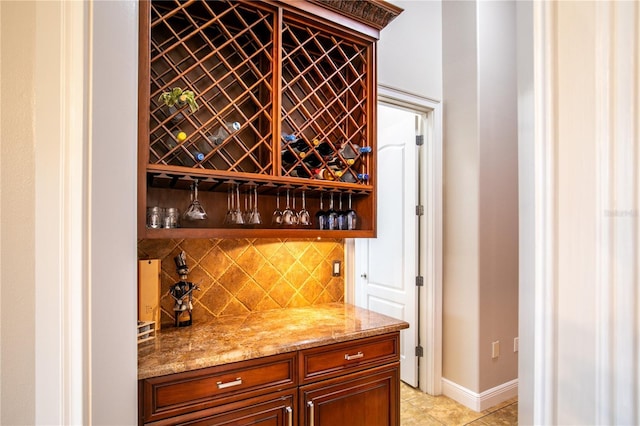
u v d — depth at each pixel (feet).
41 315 2.63
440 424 7.50
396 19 8.25
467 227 8.31
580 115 1.60
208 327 5.52
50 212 2.63
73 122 2.64
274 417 4.65
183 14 5.32
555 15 1.70
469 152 8.32
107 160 2.87
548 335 1.70
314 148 6.02
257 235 5.40
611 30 1.50
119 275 2.96
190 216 5.17
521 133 1.99
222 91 5.37
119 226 2.97
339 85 6.88
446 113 8.89
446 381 8.70
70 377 2.61
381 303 9.98
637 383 1.41
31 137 2.73
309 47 6.61
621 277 1.46
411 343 9.06
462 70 8.53
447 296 8.75
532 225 1.88
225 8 5.50
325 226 6.30
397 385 5.74
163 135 5.02
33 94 2.73
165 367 4.02
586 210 1.57
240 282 6.33
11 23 2.72
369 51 6.54
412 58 8.46
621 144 1.46
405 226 9.24
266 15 5.64
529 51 1.95
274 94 5.58
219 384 4.32
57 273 2.63
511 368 8.66
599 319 1.52
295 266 6.89
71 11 2.66
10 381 2.67
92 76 2.74
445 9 8.99
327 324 5.72
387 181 9.88
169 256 5.71
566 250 1.65
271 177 5.45
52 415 2.60
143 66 4.42
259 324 5.69
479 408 7.95
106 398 2.81
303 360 4.90
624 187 1.45
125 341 3.01
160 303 5.54
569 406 1.63
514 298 8.75
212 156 5.66
